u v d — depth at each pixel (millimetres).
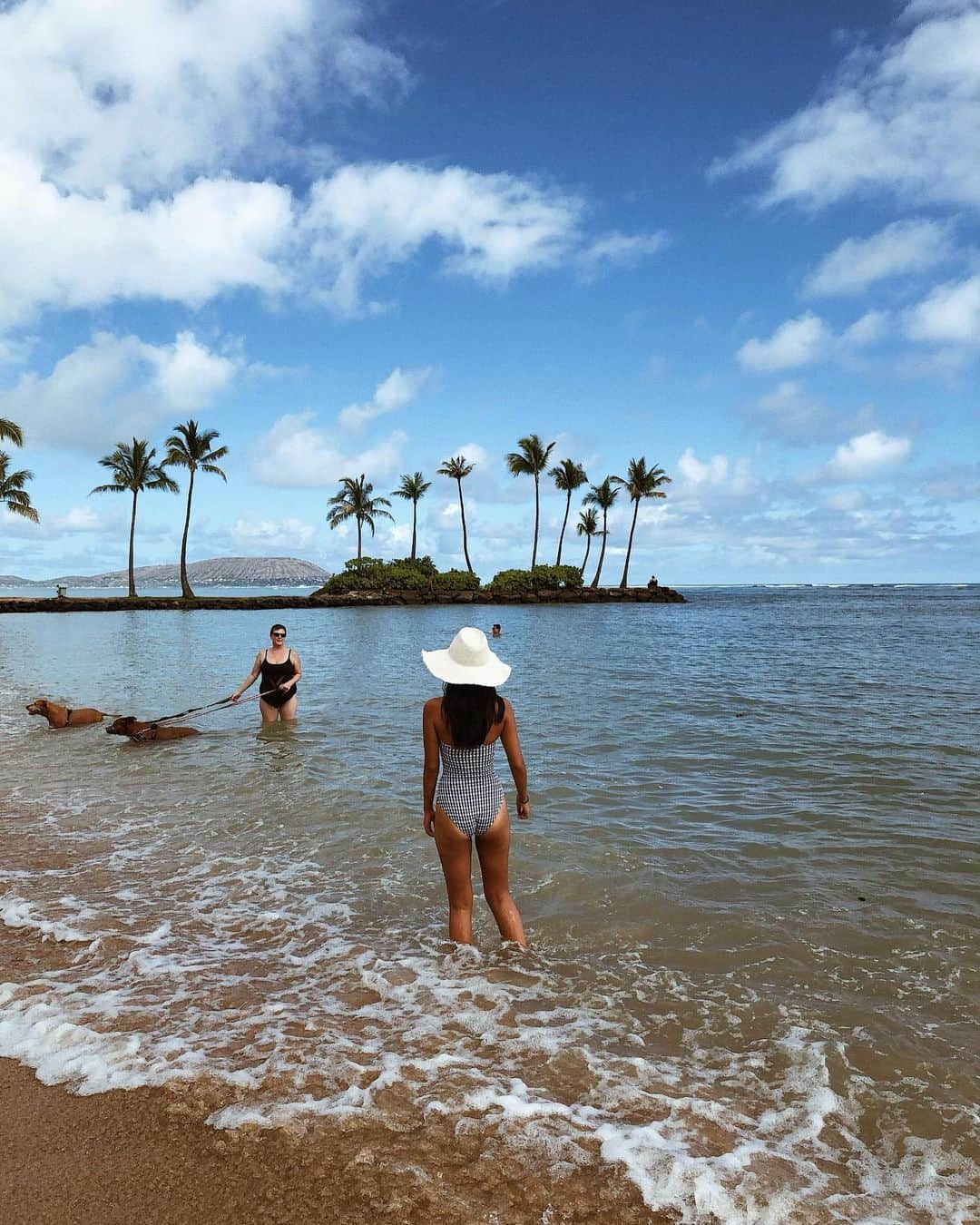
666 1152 2486
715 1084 2885
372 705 12344
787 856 5402
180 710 11906
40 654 21828
